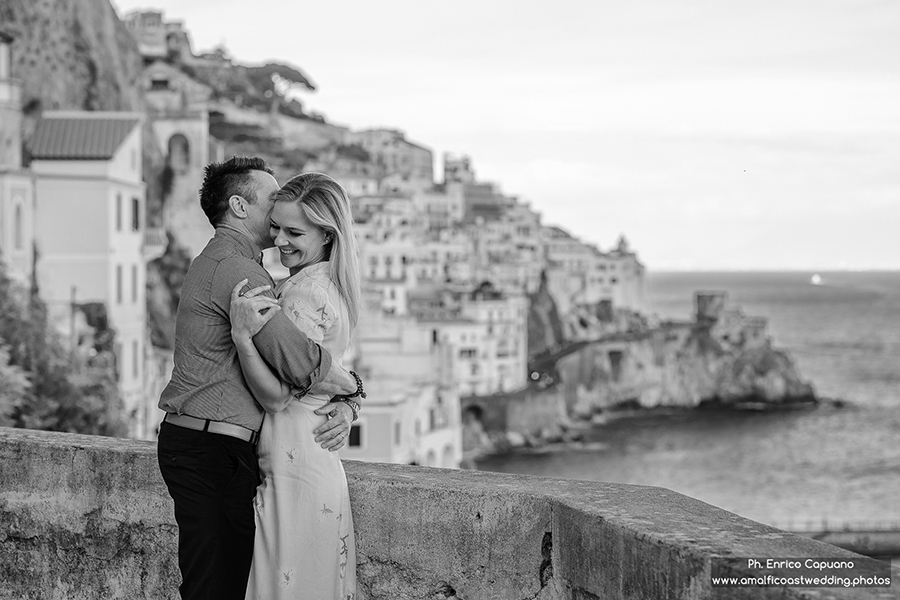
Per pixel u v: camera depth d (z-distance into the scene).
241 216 5.66
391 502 5.87
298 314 5.42
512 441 140.75
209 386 5.43
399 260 170.00
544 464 132.62
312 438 5.47
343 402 5.58
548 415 146.50
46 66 72.25
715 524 4.77
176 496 5.45
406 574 5.86
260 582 5.51
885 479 123.62
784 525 95.81
